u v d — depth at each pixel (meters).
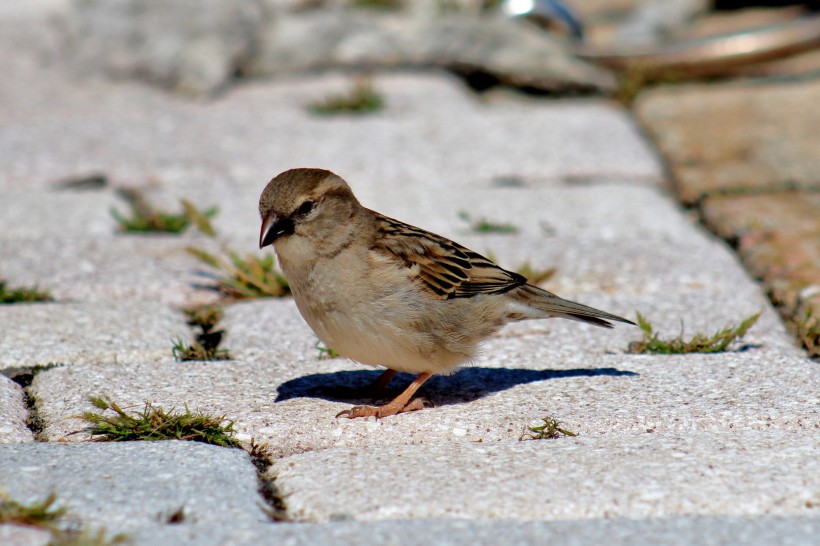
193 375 8.65
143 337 9.48
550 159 15.48
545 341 9.58
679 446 6.99
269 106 18.36
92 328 9.63
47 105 18.50
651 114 18.02
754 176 14.77
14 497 6.10
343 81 19.98
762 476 6.44
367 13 21.95
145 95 19.30
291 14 22.03
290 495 6.38
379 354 7.89
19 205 13.57
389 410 7.80
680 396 8.02
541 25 22.12
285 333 9.80
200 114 17.77
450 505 6.13
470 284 7.97
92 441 7.41
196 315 10.29
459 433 7.55
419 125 17.08
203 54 19.67
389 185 14.52
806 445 6.96
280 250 7.82
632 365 8.83
